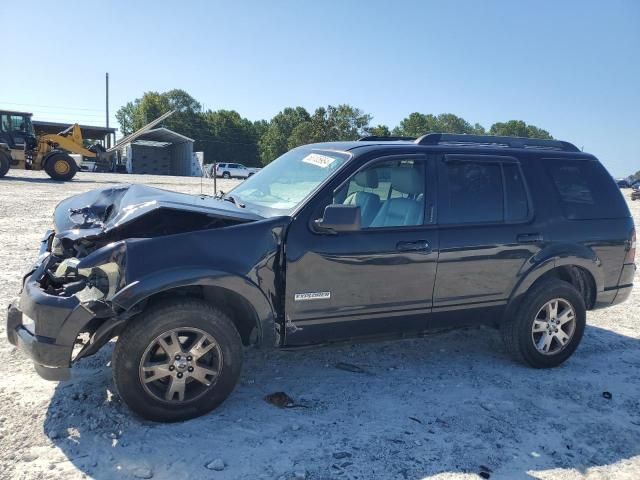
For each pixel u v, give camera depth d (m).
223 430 3.71
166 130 52.97
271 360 4.97
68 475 3.15
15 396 4.01
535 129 140.25
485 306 4.76
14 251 8.91
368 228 4.28
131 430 3.64
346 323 4.26
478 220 4.69
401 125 123.31
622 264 5.37
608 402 4.42
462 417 4.04
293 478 3.21
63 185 22.98
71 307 3.49
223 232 3.82
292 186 4.55
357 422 3.91
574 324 5.08
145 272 3.56
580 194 5.22
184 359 3.73
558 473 3.42
